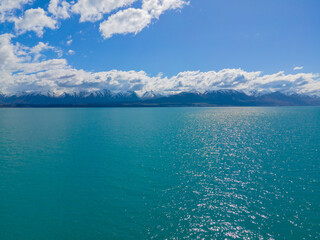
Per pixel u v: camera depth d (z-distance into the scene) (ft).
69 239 64.85
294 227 69.51
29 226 70.90
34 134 253.24
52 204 84.74
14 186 101.09
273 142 202.90
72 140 214.90
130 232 67.67
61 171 122.01
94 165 132.77
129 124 378.12
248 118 524.93
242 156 152.46
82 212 79.15
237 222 72.49
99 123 393.50
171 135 248.73
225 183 104.37
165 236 65.77
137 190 97.19
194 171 121.80
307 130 280.92
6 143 197.77
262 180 107.65
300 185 101.14
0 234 66.90
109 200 87.92
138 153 162.61
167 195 92.17
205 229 68.85
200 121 442.50
